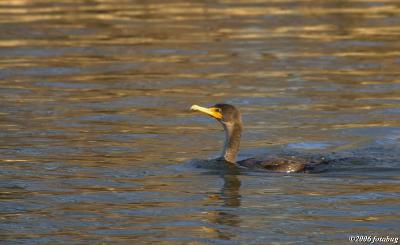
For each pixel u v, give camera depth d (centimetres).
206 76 2261
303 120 1872
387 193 1391
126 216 1297
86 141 1716
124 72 2316
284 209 1324
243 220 1278
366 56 2453
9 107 1988
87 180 1470
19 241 1199
